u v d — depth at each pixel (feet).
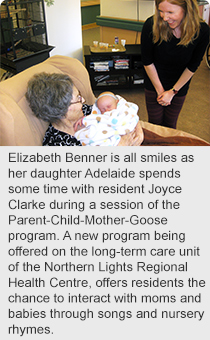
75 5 14.33
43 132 5.81
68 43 14.89
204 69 17.17
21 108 5.41
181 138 6.49
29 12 12.98
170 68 7.59
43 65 6.34
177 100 8.18
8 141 5.01
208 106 13.07
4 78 13.20
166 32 6.90
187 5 6.35
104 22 17.06
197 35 6.82
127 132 5.72
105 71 13.98
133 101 13.67
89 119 5.65
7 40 13.02
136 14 15.78
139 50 14.12
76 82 6.70
